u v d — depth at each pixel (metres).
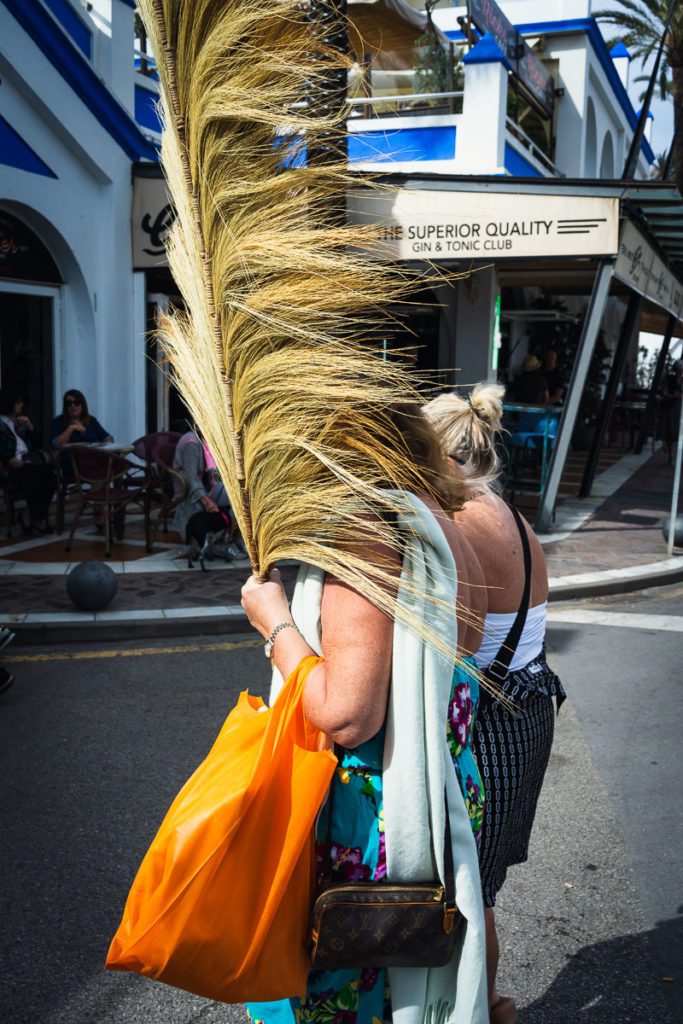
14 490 10.20
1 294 11.38
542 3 19.28
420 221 10.42
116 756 4.60
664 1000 2.83
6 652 6.51
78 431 10.31
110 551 9.51
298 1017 1.83
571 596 8.43
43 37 10.90
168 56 1.69
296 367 1.76
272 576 1.91
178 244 1.90
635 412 23.70
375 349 1.80
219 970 1.65
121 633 6.89
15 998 2.81
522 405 12.90
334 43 1.78
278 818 1.67
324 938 1.67
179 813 1.66
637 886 3.49
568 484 16.16
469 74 13.55
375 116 2.12
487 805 2.04
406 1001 1.76
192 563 9.05
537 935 3.17
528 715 2.14
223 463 1.90
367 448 1.74
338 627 1.67
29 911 3.25
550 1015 2.75
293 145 1.78
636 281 12.42
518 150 15.47
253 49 1.72
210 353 1.85
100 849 3.68
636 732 5.09
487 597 2.09
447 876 1.71
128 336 13.08
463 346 14.58
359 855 1.74
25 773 4.38
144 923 1.64
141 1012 2.78
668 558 9.89
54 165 11.55
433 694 1.67
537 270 15.15
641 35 26.03
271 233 1.74
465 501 2.03
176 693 5.61
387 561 1.69
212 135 1.73
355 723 1.63
